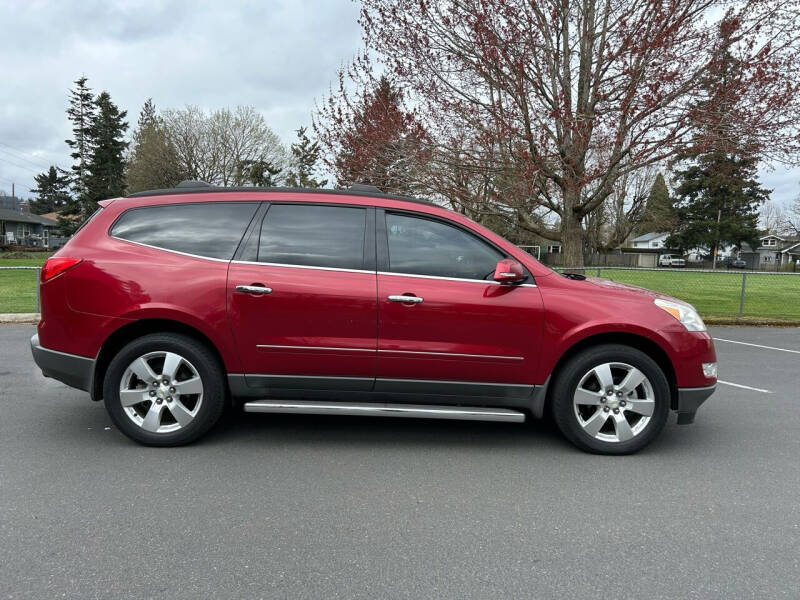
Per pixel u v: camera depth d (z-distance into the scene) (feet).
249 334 12.42
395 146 40.06
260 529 9.05
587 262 155.22
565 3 35.58
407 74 38.24
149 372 12.50
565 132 36.09
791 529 9.37
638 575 7.92
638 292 13.29
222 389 12.72
